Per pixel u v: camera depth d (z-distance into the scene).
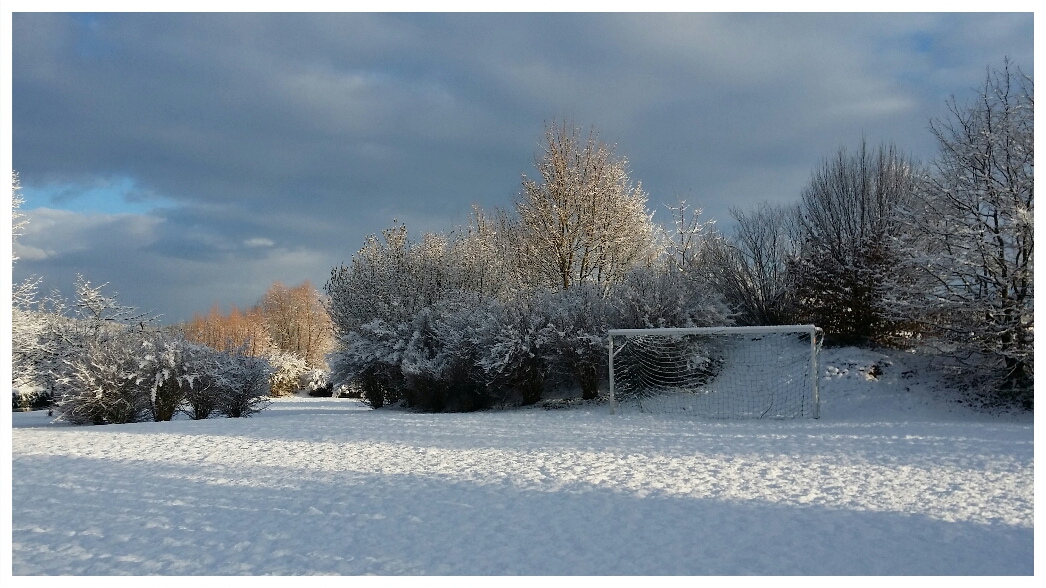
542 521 8.61
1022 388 19.16
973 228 19.73
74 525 8.45
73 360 23.00
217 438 15.38
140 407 22.62
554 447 13.75
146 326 27.25
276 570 7.02
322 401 38.81
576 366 22.56
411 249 29.17
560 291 25.58
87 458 12.96
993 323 18.94
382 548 7.66
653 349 21.88
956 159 20.75
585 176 29.89
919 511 8.90
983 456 12.14
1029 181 18.97
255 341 50.53
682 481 10.68
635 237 30.80
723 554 7.44
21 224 26.33
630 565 7.13
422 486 10.49
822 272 24.06
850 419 17.95
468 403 24.34
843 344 23.50
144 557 7.38
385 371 25.69
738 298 26.23
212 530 8.27
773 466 11.67
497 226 38.91
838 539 7.87
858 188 25.09
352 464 12.23
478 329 23.20
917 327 22.05
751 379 21.62
